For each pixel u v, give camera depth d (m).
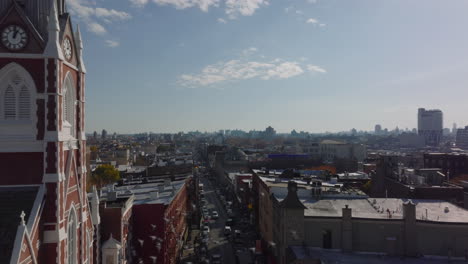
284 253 42.25
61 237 25.72
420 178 64.69
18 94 26.22
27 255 22.17
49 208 25.33
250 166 161.50
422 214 43.16
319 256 38.91
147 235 50.62
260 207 72.81
